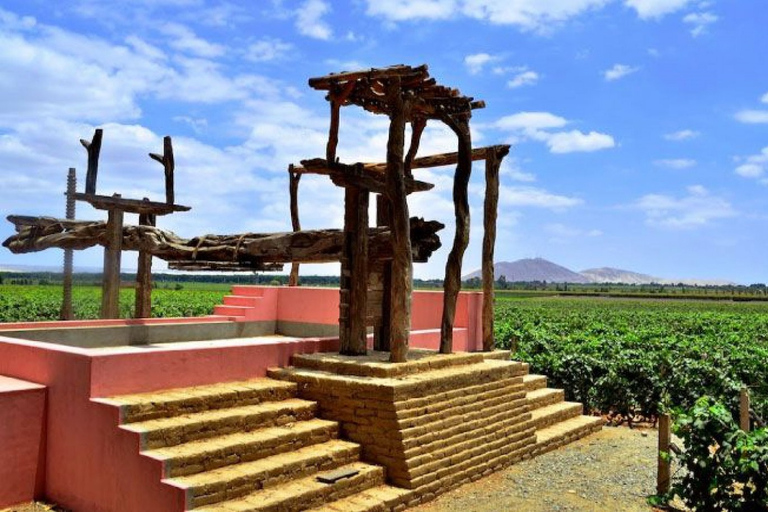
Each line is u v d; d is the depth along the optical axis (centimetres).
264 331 1622
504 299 9356
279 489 703
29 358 802
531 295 11444
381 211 1167
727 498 705
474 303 1458
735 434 689
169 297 3462
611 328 2570
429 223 1050
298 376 903
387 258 1080
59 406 753
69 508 733
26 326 1174
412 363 934
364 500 741
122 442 682
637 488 877
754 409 1248
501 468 953
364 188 1055
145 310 1446
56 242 1450
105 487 696
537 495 841
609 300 9288
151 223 1474
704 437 715
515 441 996
